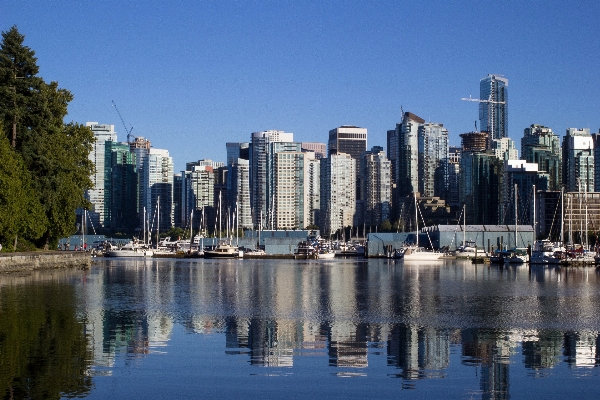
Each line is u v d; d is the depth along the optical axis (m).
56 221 140.12
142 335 58.88
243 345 55.09
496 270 187.38
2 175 119.94
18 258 128.62
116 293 95.06
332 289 109.44
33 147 134.25
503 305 84.88
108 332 59.94
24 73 139.50
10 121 133.88
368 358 50.81
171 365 47.91
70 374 44.97
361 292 103.69
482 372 46.81
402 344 56.03
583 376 45.81
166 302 84.56
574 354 52.47
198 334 59.84
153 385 42.91
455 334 61.03
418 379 44.94
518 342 57.25
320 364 48.69
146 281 122.81
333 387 42.91
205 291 101.69
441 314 75.06
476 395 41.59
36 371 45.53
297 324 66.38
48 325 63.22
